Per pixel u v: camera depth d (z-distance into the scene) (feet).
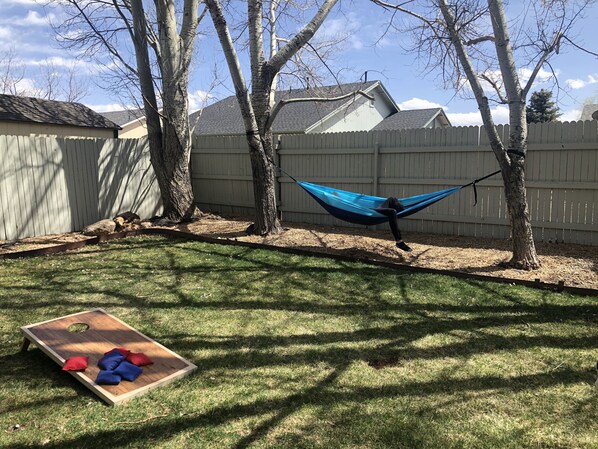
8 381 10.40
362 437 8.32
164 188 32.07
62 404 9.41
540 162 23.54
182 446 8.07
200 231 28.89
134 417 8.93
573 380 10.39
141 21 30.53
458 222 26.45
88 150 29.84
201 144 36.42
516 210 19.11
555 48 18.16
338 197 24.02
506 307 15.12
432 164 26.81
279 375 10.72
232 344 12.49
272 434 8.42
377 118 74.23
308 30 25.44
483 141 25.09
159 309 15.25
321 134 30.66
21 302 15.83
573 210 23.02
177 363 10.93
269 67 25.70
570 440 8.23
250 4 25.35
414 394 9.84
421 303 15.67
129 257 22.40
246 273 19.45
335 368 11.09
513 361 11.38
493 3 17.97
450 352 11.94
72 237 26.89
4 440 8.21
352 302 15.87
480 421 8.81
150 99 31.48
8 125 36.88
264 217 27.09
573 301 15.47
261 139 26.37
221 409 9.23
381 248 23.75
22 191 26.25
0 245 24.34
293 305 15.61
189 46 31.04
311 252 22.49
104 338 11.78
